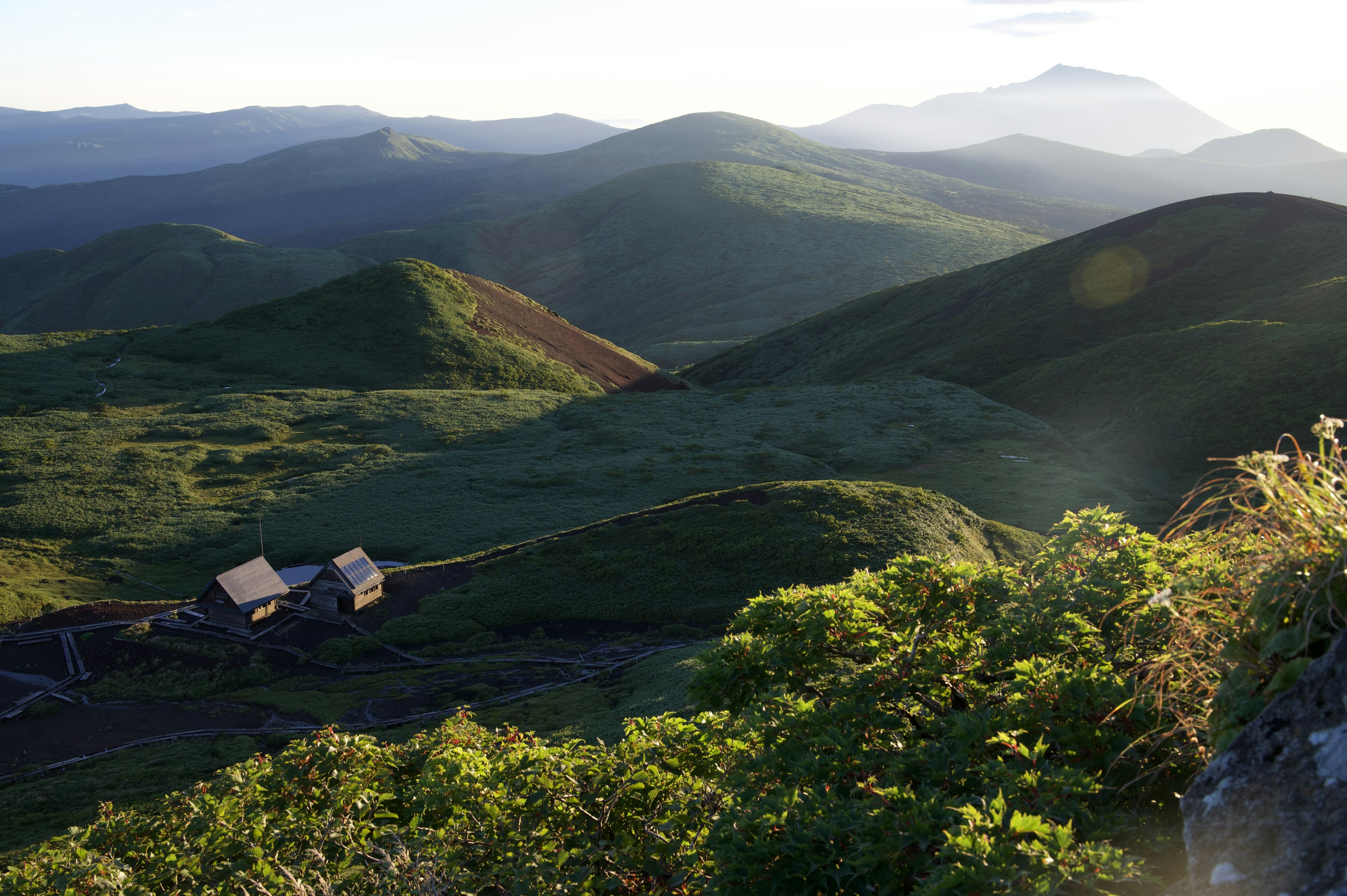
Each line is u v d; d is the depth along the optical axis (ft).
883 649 26.27
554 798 29.60
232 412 304.91
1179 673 17.30
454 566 176.24
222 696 133.59
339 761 35.09
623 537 174.50
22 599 170.91
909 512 170.40
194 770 104.32
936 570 26.35
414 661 142.10
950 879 13.02
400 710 122.93
